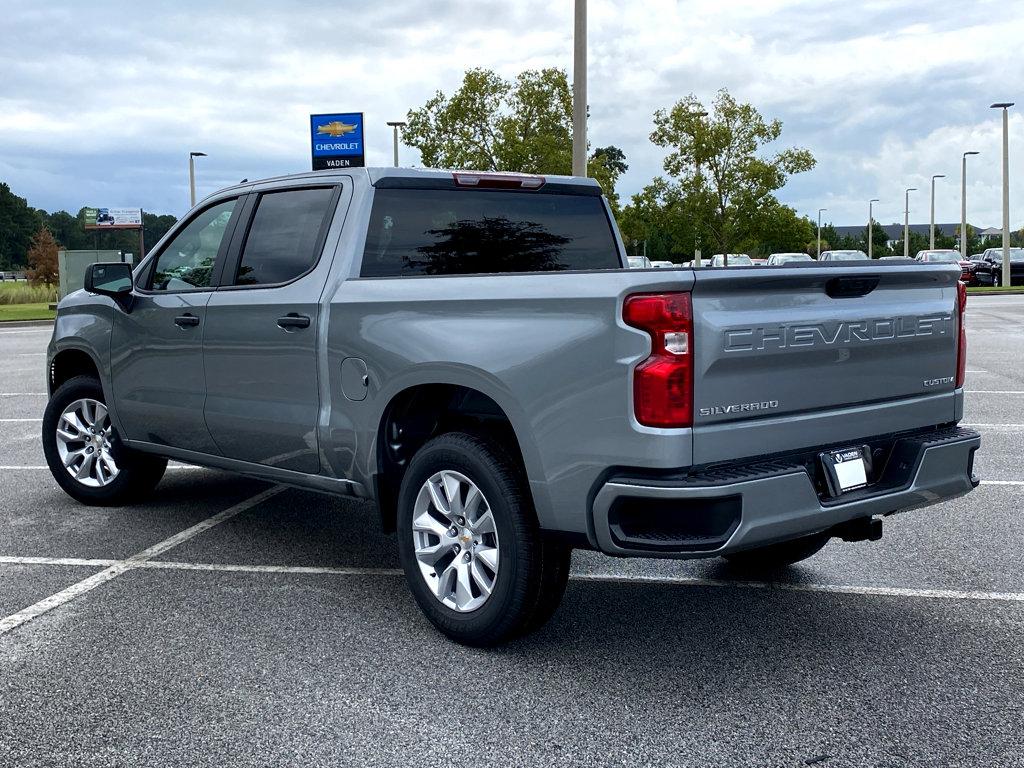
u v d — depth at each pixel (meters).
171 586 4.93
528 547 3.87
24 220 161.50
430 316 4.16
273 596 4.78
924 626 4.32
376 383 4.38
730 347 3.51
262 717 3.47
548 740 3.30
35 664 3.95
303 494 6.98
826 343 3.78
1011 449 8.23
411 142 36.06
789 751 3.21
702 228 39.62
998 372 13.77
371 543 5.71
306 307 4.73
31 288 53.59
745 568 5.21
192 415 5.47
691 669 3.87
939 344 4.25
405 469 4.55
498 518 3.92
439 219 4.95
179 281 5.66
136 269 5.97
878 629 4.29
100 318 6.12
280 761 3.17
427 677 3.81
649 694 3.65
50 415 6.59
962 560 5.29
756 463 3.65
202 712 3.52
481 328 3.95
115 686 3.74
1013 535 5.75
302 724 3.42
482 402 4.20
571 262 5.39
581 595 4.79
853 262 3.92
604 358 3.55
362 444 4.50
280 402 4.93
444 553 4.22
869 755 3.18
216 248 5.45
